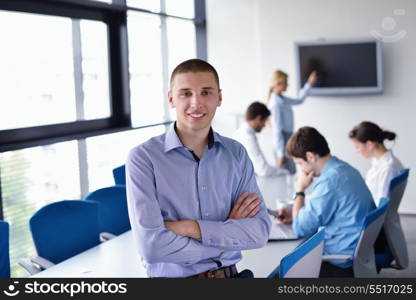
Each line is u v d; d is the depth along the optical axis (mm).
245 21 7469
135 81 6305
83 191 5465
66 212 3447
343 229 3236
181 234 2049
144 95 6504
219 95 2064
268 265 2723
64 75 5188
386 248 3861
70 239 3426
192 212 2105
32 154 4758
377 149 4316
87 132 5500
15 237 4551
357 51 6812
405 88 6805
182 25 7359
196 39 7719
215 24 7602
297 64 7016
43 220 3338
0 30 4430
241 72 7570
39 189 4855
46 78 4957
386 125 6922
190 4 7512
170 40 7074
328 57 6906
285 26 7137
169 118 7148
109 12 5773
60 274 2750
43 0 4777
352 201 3215
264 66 7277
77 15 5254
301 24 7070
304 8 7035
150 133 6590
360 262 3189
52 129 5023
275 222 3516
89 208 3545
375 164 4340
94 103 5664
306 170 3420
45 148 4910
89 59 5547
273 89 6723
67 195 5250
